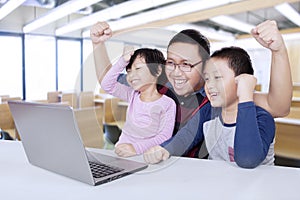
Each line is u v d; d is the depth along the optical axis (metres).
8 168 0.81
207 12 3.89
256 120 0.84
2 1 3.97
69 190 0.66
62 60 5.68
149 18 3.91
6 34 5.58
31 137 0.77
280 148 2.05
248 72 0.94
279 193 0.65
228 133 0.91
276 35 0.86
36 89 6.03
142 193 0.65
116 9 3.69
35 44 5.96
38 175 0.76
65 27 5.30
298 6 4.86
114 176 0.72
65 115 0.61
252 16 6.08
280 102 0.96
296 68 6.88
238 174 0.77
